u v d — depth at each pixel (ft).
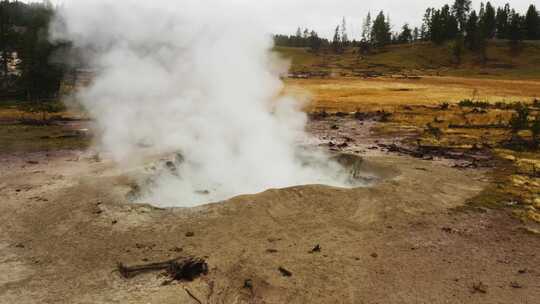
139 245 30.35
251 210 36.60
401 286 25.76
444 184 46.62
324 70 268.21
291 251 29.94
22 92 127.65
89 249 29.86
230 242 31.04
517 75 248.52
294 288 25.17
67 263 27.91
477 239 33.06
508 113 106.73
